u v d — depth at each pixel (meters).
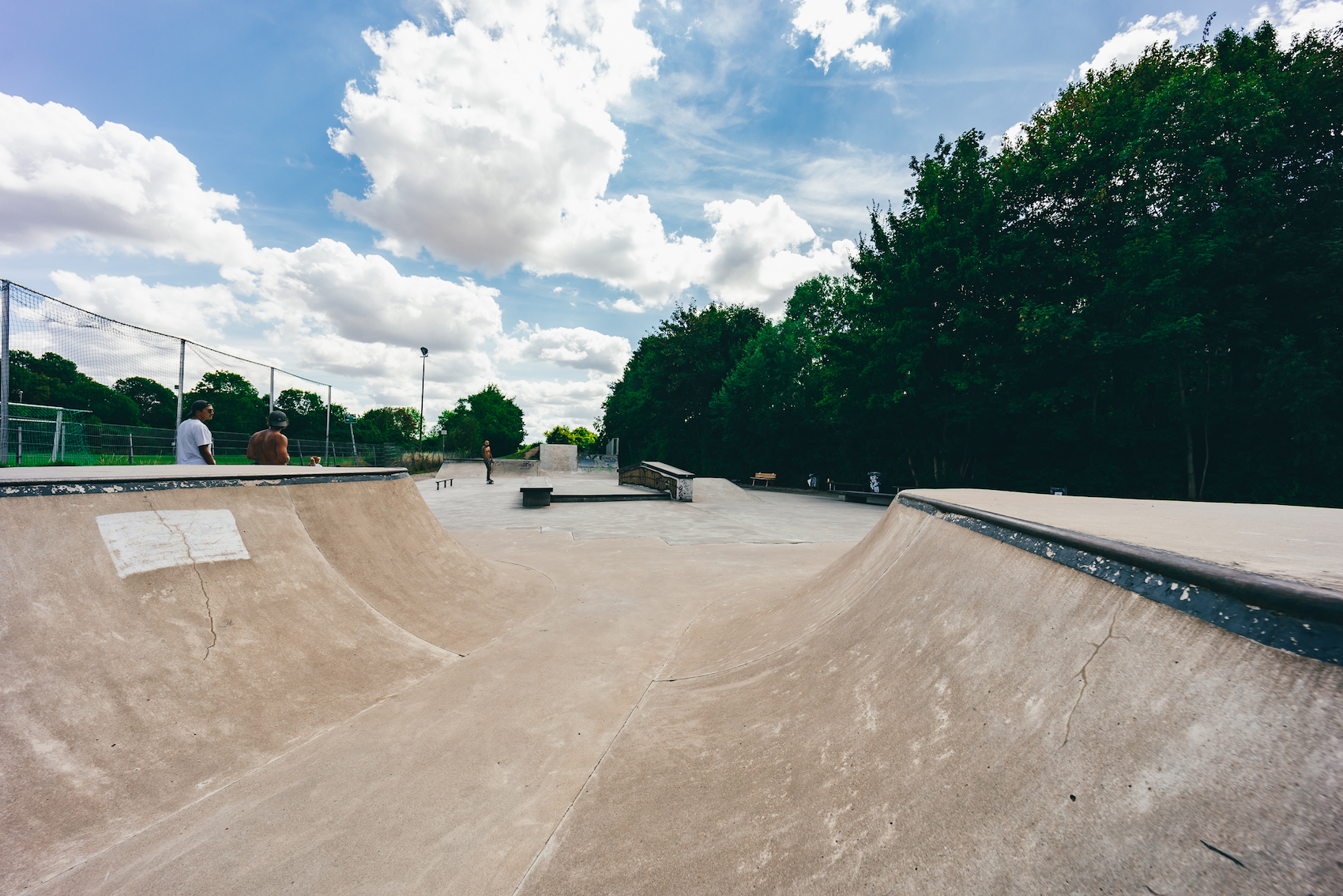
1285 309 10.82
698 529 9.52
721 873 1.46
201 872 1.59
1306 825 0.76
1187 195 10.82
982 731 1.45
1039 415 13.66
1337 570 1.09
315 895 1.52
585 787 2.04
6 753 1.72
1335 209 9.99
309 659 2.86
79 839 1.64
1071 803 1.08
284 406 35.72
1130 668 1.22
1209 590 1.13
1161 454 13.20
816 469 23.34
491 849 1.72
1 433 9.03
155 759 1.99
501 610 4.54
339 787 2.05
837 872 1.31
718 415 27.75
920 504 3.54
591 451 63.88
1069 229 13.49
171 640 2.43
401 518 4.99
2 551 2.12
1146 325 11.59
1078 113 13.26
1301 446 10.61
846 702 2.08
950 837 1.21
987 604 1.93
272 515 3.54
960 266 13.85
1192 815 0.90
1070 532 1.71
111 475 2.71
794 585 4.94
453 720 2.62
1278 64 11.46
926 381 15.16
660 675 3.24
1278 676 0.93
